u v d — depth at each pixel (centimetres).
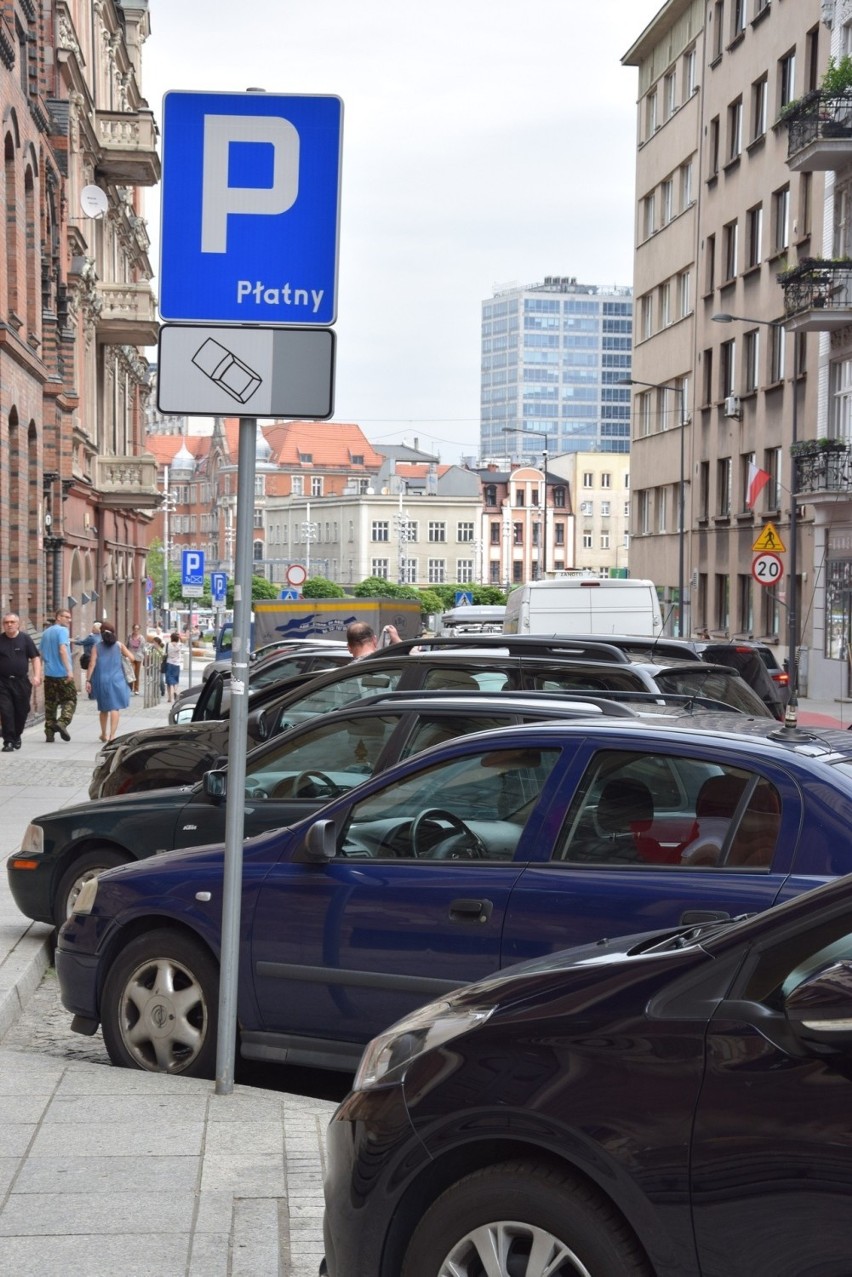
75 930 675
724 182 5125
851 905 333
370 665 1012
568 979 361
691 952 348
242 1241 453
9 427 2641
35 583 2891
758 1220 311
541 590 2155
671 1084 327
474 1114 347
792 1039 318
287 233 595
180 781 1072
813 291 3947
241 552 601
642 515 6391
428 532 16800
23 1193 489
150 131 4369
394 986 584
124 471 4378
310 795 767
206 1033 641
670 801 557
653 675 1001
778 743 561
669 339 5891
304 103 593
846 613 3922
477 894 570
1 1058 655
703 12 5378
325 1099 648
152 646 4303
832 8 4072
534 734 593
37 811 1475
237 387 595
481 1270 349
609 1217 332
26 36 2694
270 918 613
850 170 3934
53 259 3247
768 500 4678
